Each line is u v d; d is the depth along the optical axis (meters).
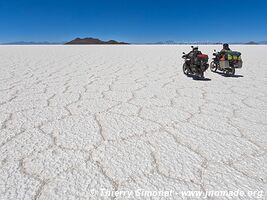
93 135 2.73
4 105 3.88
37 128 2.92
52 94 4.69
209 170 2.03
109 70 8.19
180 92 5.01
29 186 1.79
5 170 1.99
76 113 3.53
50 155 2.25
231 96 4.67
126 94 4.77
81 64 9.89
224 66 7.32
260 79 6.65
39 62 10.45
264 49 22.31
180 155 2.28
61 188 1.77
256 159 2.21
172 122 3.19
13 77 6.54
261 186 1.81
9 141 2.54
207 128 2.98
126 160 2.18
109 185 1.81
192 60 6.89
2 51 18.20
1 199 1.65
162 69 8.57
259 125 3.09
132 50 21.75
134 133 2.80
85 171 1.99
